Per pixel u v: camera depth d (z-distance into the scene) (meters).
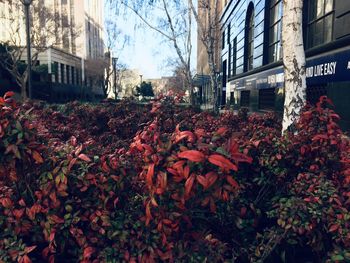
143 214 2.57
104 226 2.61
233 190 2.27
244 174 3.37
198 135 2.32
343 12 11.27
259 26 23.97
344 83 11.15
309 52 14.50
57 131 6.62
